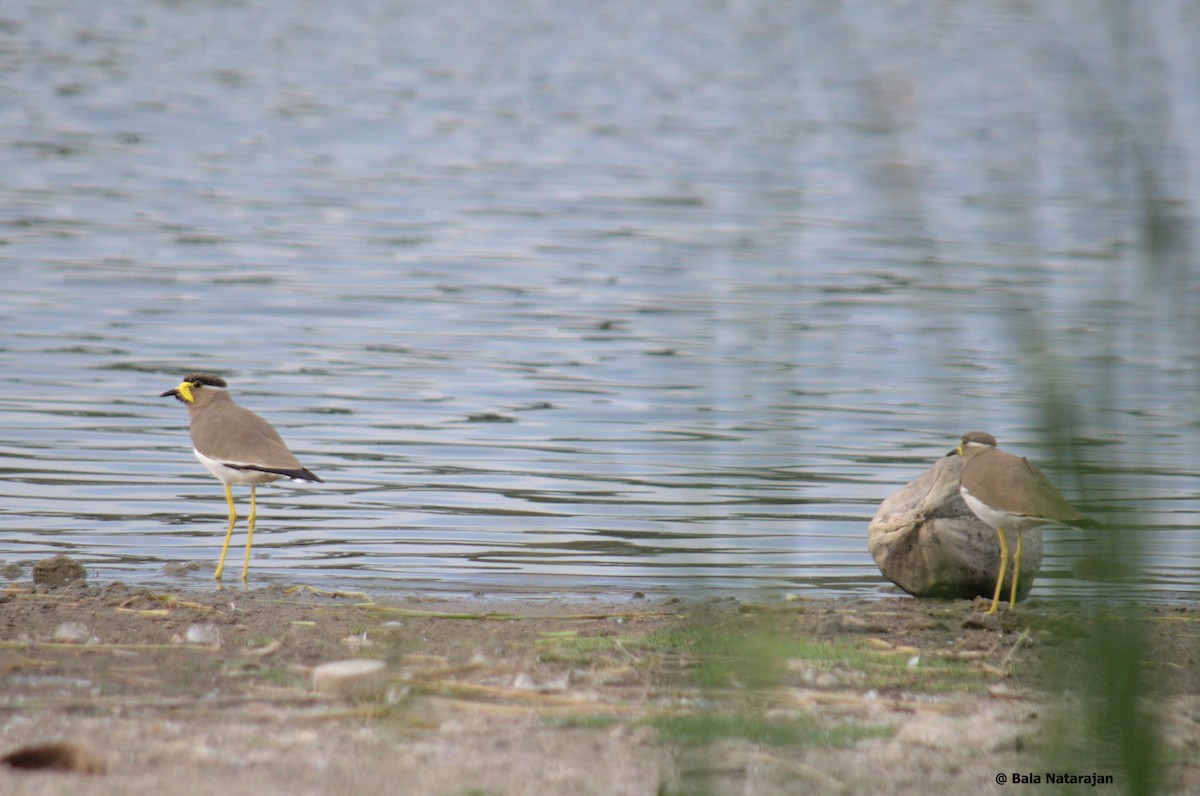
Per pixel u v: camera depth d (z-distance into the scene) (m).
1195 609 12.32
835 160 44.19
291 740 7.92
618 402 21.52
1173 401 4.91
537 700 8.92
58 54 64.38
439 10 83.44
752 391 6.75
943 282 6.10
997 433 18.45
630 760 7.67
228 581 13.59
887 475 17.75
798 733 8.08
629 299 29.02
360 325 26.69
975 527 13.16
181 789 6.98
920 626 11.62
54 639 10.34
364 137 51.16
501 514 16.31
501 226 37.00
